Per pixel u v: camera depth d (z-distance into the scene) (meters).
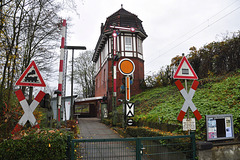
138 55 26.59
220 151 5.11
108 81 25.67
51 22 9.53
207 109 7.49
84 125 18.64
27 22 8.01
